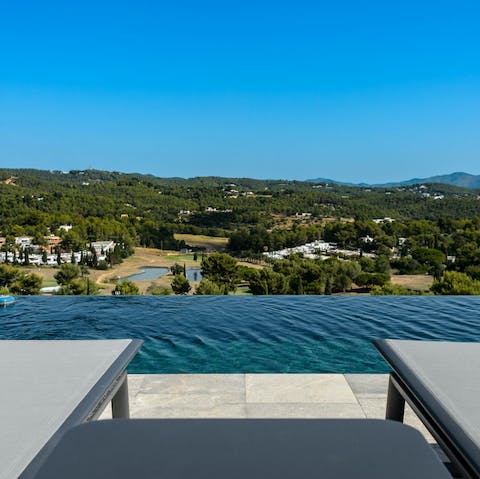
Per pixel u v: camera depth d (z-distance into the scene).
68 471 0.95
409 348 1.90
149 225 112.94
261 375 3.78
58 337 7.51
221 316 7.81
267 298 9.64
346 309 8.20
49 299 10.92
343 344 5.87
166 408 3.14
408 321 7.18
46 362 1.73
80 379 1.57
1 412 1.32
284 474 0.94
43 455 1.09
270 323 7.14
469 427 1.25
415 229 99.00
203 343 6.00
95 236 101.06
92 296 11.19
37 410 1.33
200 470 0.95
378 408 3.16
